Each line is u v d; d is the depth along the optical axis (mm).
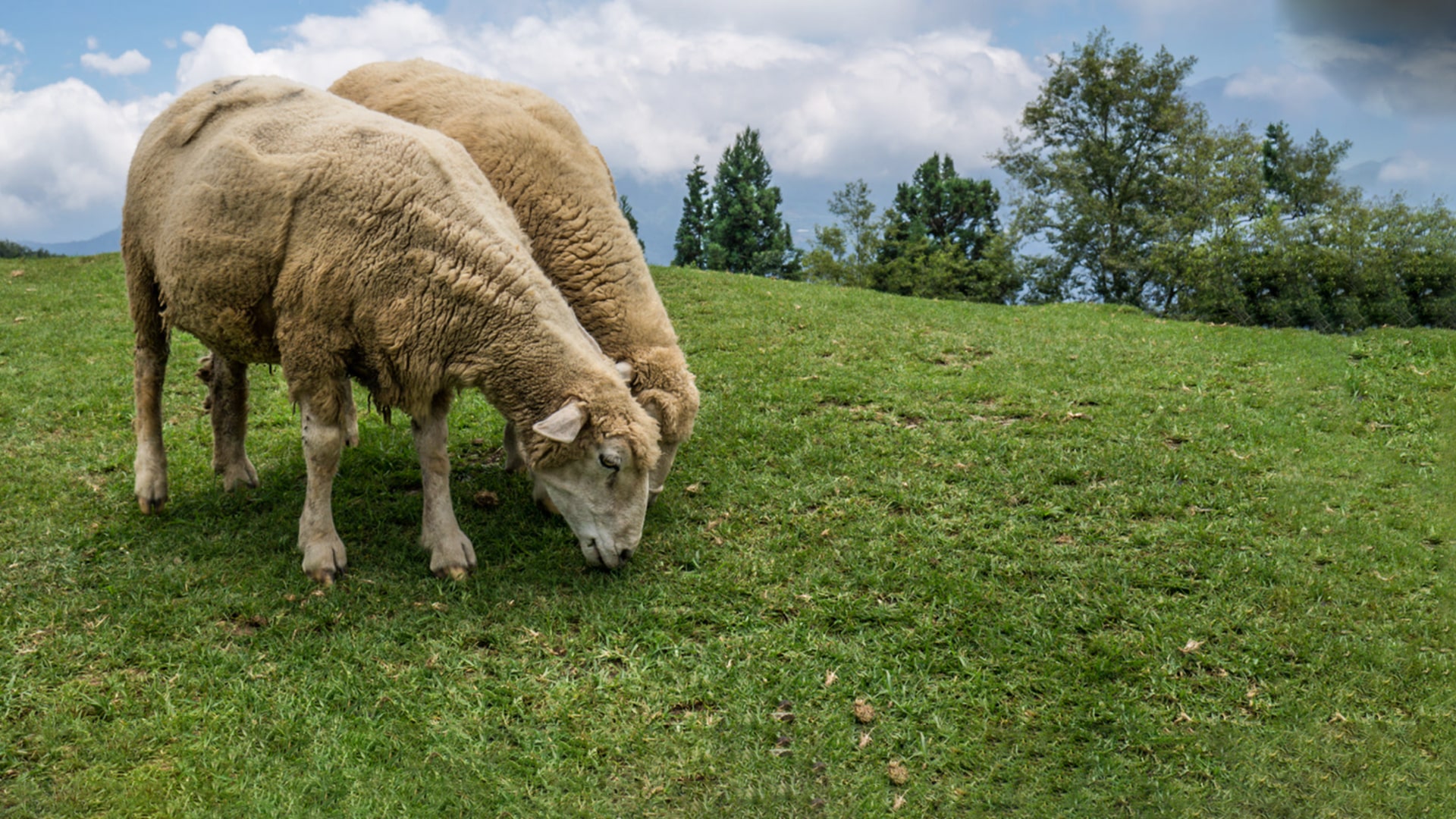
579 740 3771
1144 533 5414
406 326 4344
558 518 5660
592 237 5281
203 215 4418
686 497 5977
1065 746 3811
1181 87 40438
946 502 5871
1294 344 10180
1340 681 4199
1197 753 3785
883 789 3584
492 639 4422
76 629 4324
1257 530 5516
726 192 61219
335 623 4477
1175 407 7617
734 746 3783
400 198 4305
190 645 4234
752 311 11531
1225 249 30859
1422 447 6875
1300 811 3518
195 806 3314
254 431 7059
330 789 3451
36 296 12102
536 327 4520
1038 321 11992
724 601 4793
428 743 3736
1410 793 3586
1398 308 25094
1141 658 4305
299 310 4352
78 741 3582
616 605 4727
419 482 6125
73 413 7281
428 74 6031
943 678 4230
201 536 5230
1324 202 31172
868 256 56844
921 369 8844
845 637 4520
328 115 4637
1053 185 42125
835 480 6184
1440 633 4527
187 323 4738
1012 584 4953
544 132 5453
